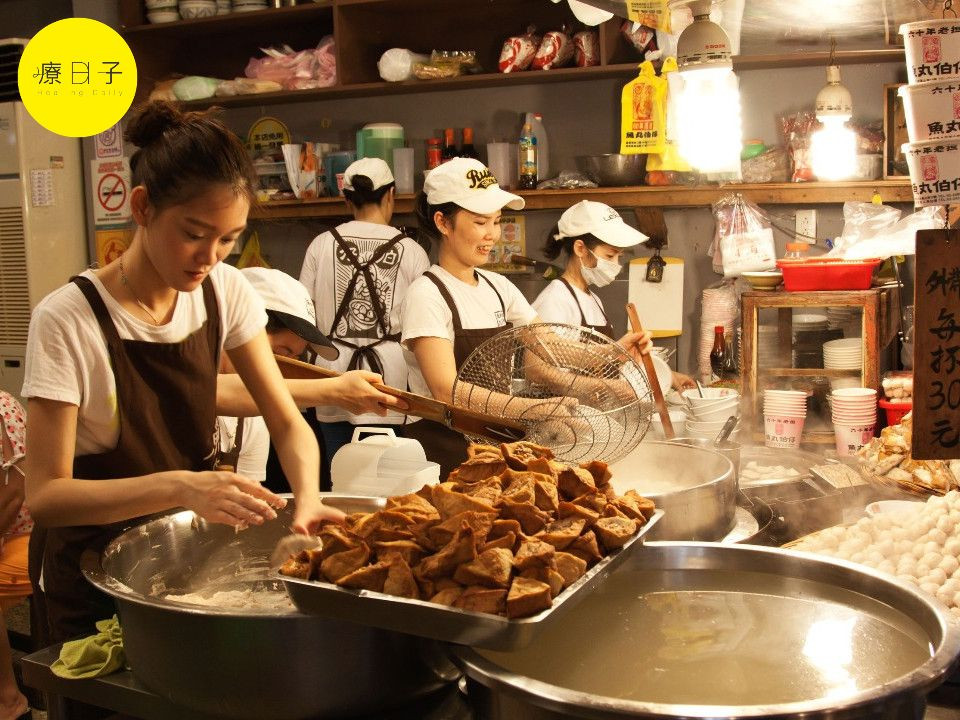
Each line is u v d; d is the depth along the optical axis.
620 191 4.07
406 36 4.64
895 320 3.62
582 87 4.41
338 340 4.06
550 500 1.30
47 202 4.90
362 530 1.24
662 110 3.88
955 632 1.17
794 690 1.19
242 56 4.96
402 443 2.17
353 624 1.25
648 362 2.59
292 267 4.96
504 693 1.07
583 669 1.26
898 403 3.23
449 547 1.16
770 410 3.37
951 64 1.57
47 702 1.53
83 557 1.51
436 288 2.98
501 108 4.55
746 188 3.93
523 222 4.56
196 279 1.58
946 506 1.89
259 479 2.67
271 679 1.25
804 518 2.13
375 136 4.53
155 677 1.33
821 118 3.64
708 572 1.52
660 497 1.82
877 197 3.83
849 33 3.21
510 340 2.09
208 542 1.73
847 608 1.40
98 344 1.66
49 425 1.60
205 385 1.83
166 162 1.49
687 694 1.18
